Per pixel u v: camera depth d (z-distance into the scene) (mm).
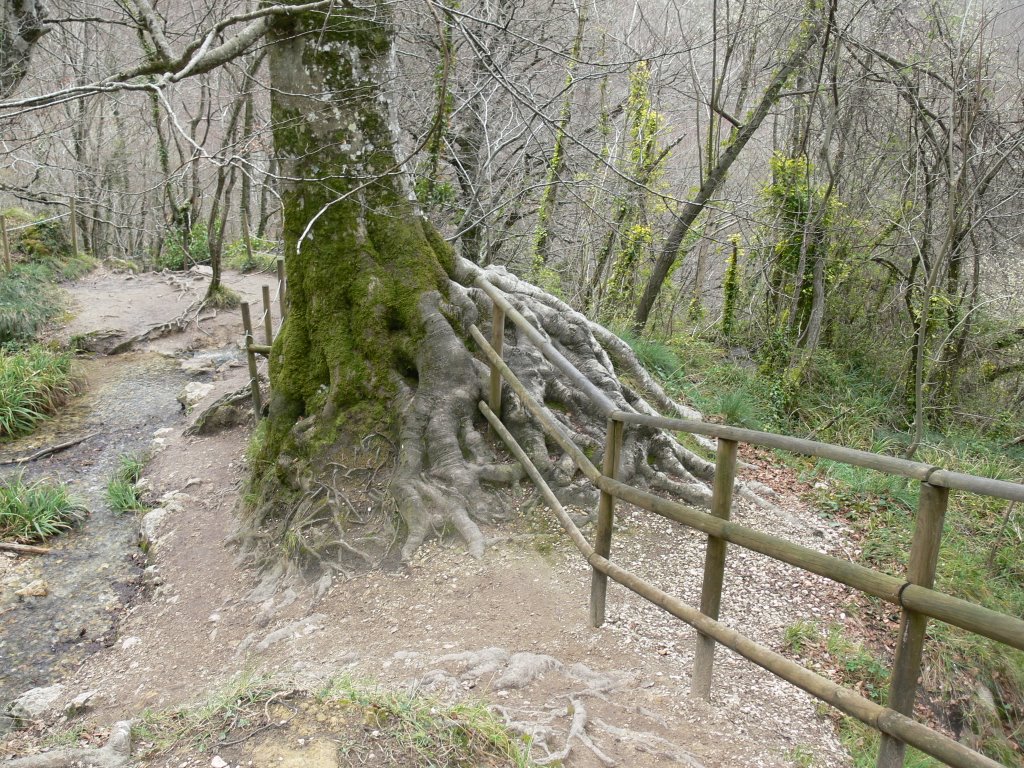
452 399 5527
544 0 11281
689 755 2990
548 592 4406
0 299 12031
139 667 4590
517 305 6098
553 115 10258
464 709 3033
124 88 4371
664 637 4055
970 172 9477
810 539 5730
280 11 4699
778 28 10609
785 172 10383
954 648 5070
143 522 6555
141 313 13086
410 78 9133
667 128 11523
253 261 17688
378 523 5219
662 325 12648
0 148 6910
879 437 9555
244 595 5176
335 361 5805
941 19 9414
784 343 10188
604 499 3842
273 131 5996
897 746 2330
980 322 10820
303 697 3068
